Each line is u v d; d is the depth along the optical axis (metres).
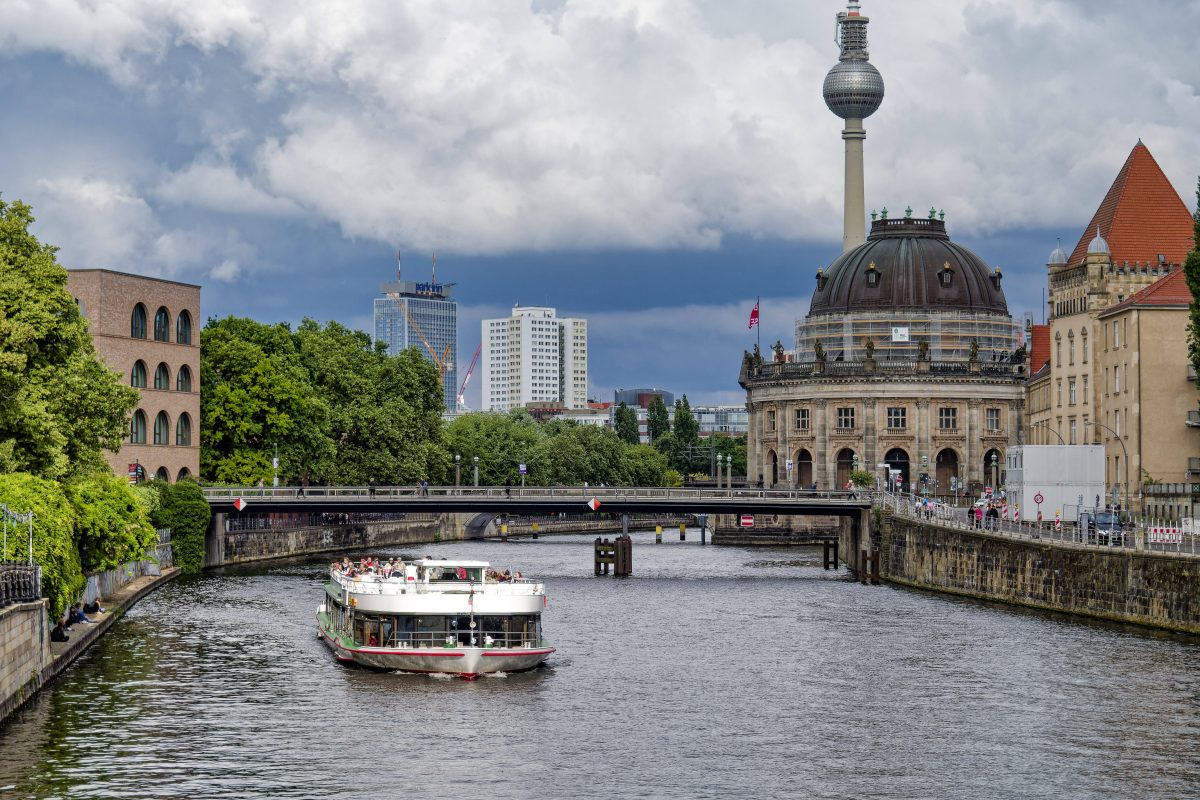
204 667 105.44
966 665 106.44
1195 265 143.00
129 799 73.62
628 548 181.62
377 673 104.31
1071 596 131.12
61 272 124.31
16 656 88.50
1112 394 182.62
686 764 80.44
